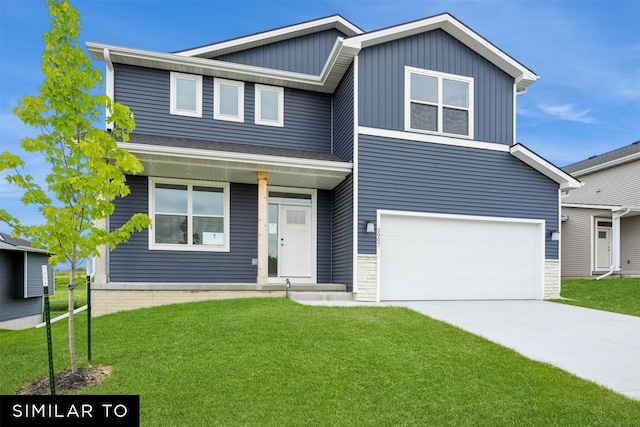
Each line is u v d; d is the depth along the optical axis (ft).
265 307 26.09
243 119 36.52
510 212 36.45
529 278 36.91
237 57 39.14
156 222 33.19
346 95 35.24
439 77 35.70
